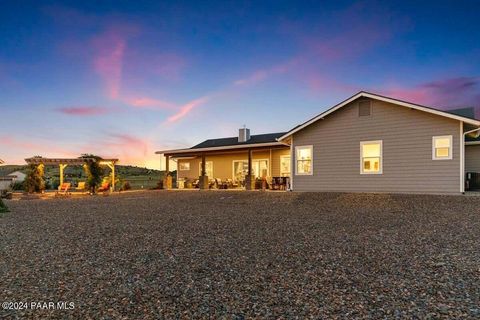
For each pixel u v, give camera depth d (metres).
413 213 9.53
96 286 3.79
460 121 13.35
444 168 13.67
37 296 3.49
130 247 5.80
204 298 3.39
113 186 26.25
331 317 2.91
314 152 16.78
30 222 9.23
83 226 8.30
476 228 7.17
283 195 15.53
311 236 6.56
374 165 15.30
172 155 24.95
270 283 3.83
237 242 6.08
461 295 3.40
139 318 2.94
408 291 3.53
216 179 23.06
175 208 12.20
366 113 15.47
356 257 4.94
